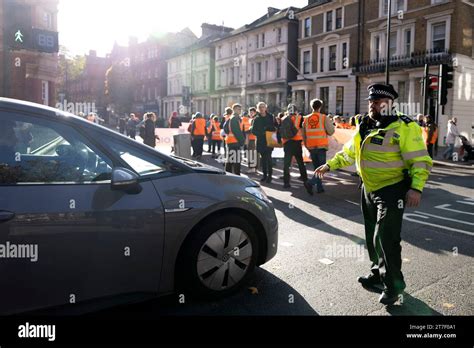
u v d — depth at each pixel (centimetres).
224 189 359
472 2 2622
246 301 361
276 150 1434
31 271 275
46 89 2481
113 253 302
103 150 317
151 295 326
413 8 2789
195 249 341
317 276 420
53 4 2458
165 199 324
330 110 3328
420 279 411
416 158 332
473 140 2444
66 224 283
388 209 344
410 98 2734
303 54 3828
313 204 782
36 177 288
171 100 6406
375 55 3111
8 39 746
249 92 4484
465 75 2573
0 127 290
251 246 375
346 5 3316
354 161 400
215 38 5600
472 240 542
